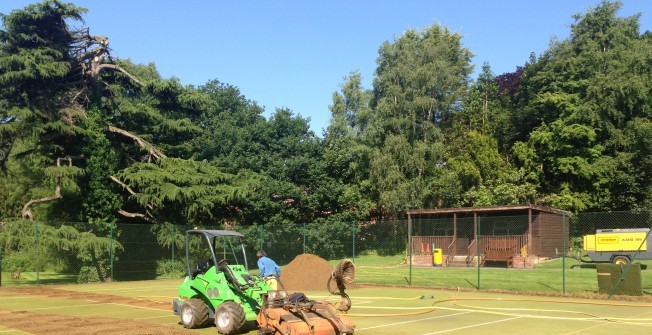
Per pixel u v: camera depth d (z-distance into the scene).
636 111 46.16
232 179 39.00
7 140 33.16
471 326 13.67
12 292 24.05
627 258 30.80
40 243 28.62
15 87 32.16
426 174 48.22
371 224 48.19
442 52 51.41
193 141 45.06
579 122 45.84
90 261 31.59
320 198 47.09
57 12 32.47
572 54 48.56
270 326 10.77
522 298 20.19
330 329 10.55
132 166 34.97
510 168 49.06
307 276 25.00
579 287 23.11
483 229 41.44
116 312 16.56
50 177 31.30
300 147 48.78
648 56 46.41
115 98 37.81
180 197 33.75
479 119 53.22
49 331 12.81
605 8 48.66
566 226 38.47
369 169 48.12
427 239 40.78
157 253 34.72
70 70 34.38
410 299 19.98
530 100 52.25
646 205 43.22
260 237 37.66
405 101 47.41
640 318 15.02
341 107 52.59
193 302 13.12
